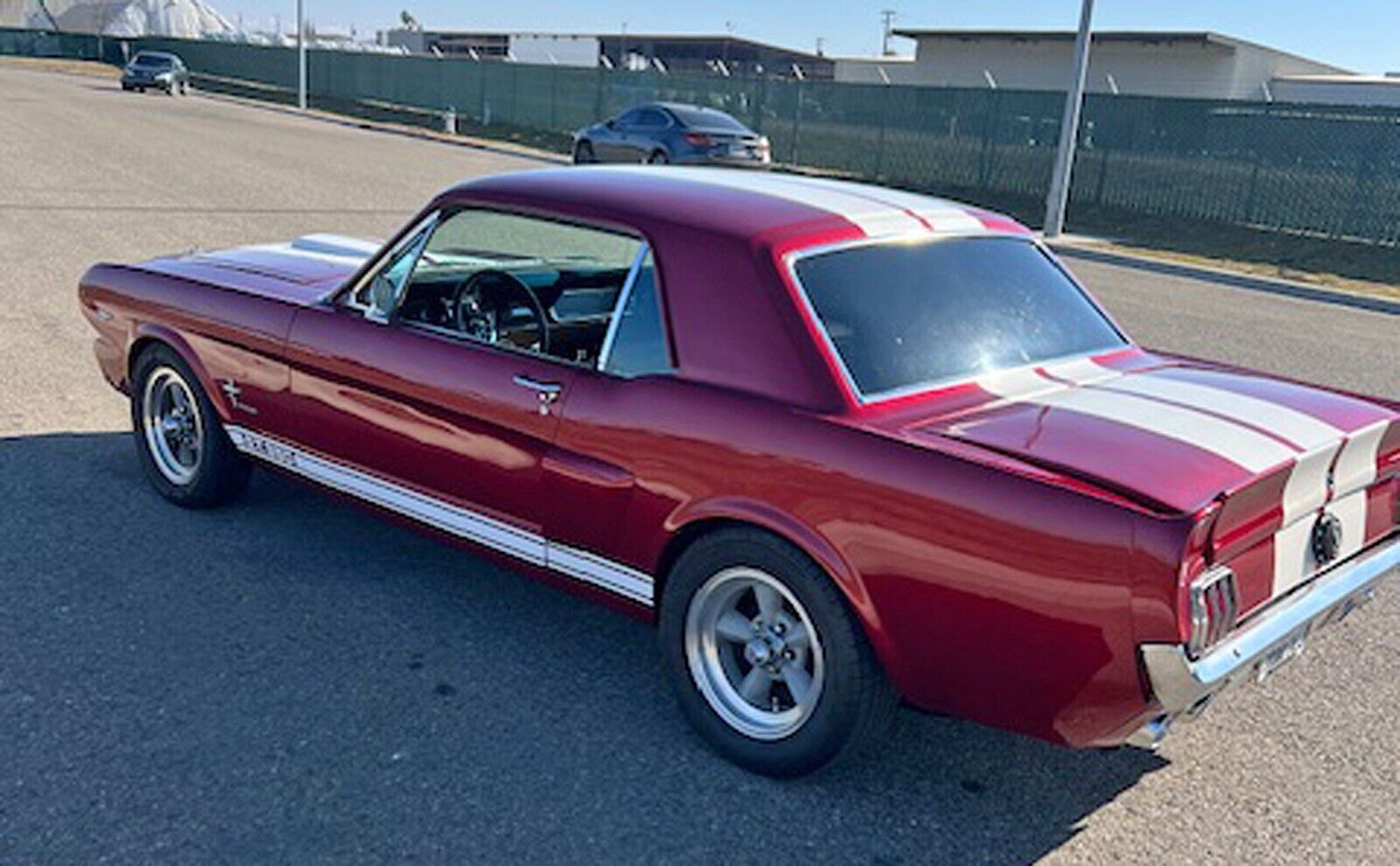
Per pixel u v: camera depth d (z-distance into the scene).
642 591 3.58
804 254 3.41
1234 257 18.27
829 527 3.08
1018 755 3.59
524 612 4.34
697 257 3.46
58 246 11.27
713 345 3.38
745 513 3.22
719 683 3.46
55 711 3.48
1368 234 18.66
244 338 4.63
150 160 20.55
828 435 3.11
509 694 3.76
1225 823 3.28
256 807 3.10
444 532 4.12
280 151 24.78
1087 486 2.79
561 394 3.63
